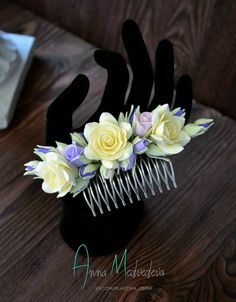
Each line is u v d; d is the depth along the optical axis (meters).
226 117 0.49
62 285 0.36
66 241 0.39
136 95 0.34
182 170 0.44
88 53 0.53
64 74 0.51
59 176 0.27
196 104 0.50
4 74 0.46
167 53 0.34
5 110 0.45
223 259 0.38
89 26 0.53
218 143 0.46
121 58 0.33
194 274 0.37
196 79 0.49
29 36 0.51
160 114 0.28
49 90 0.50
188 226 0.40
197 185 0.43
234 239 0.40
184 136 0.29
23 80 0.50
